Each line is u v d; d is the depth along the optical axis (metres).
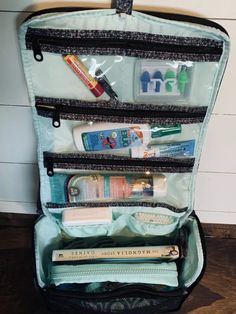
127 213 0.95
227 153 1.00
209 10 0.73
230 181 1.08
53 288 0.89
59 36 0.69
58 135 0.82
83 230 0.97
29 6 0.75
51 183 0.89
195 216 0.96
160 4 0.73
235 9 0.73
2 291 1.13
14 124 0.97
